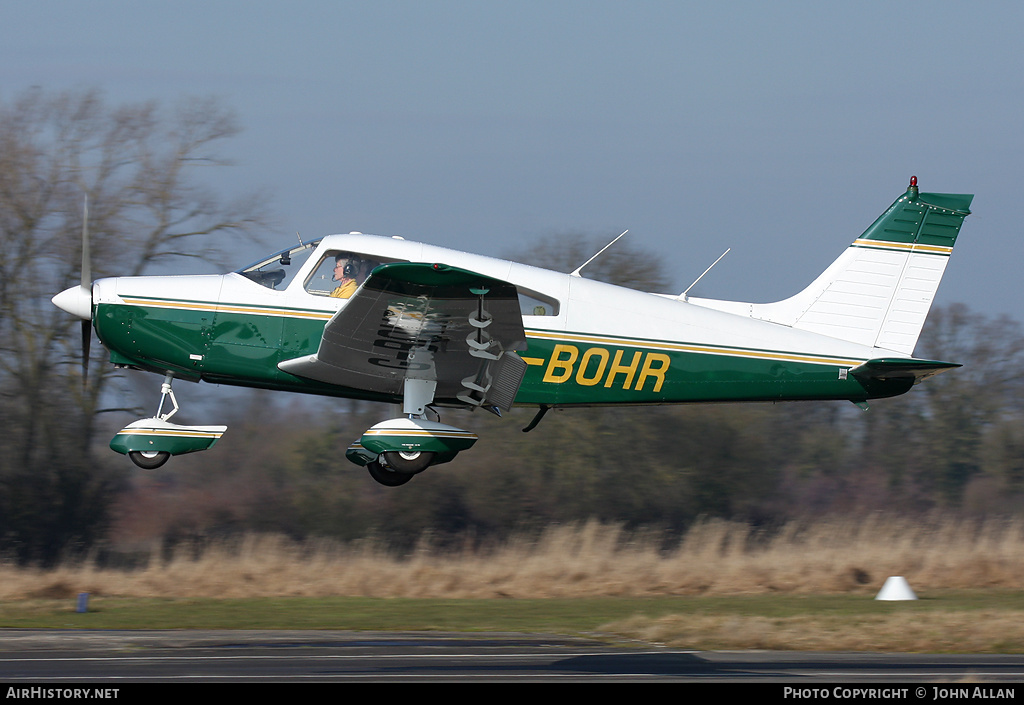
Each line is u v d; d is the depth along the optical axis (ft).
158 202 194.29
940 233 127.13
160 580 146.72
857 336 126.11
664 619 108.17
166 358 109.60
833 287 126.31
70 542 191.11
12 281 189.26
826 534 189.88
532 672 80.33
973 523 195.52
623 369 117.19
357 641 97.96
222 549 184.34
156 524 197.26
